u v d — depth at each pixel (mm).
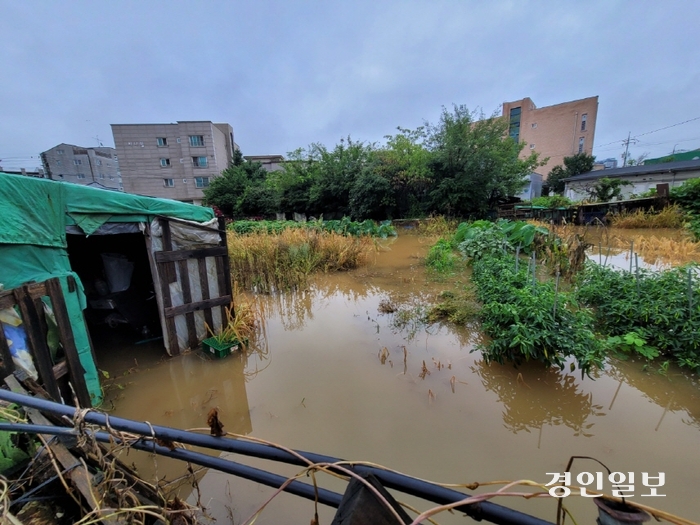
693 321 3223
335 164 17578
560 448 2352
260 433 2609
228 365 3686
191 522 1358
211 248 4078
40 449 1688
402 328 4445
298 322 4945
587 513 1910
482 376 3248
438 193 14844
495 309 3541
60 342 2611
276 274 6996
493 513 775
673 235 9508
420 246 10953
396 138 16781
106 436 1227
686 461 2193
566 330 3086
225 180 23062
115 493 1429
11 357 2238
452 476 2154
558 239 7340
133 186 27469
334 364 3615
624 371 3213
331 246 8578
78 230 2986
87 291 4684
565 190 20938
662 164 18906
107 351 4059
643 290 3951
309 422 2713
